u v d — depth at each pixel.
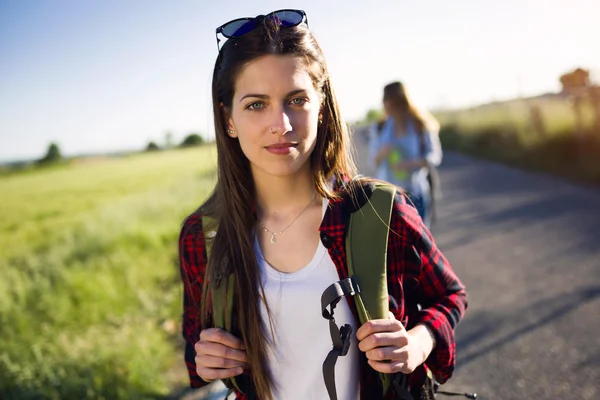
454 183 11.16
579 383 3.00
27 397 2.90
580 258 5.15
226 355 1.27
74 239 7.64
